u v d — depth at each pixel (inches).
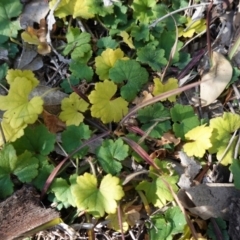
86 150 11.7
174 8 13.7
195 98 12.9
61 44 13.2
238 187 11.4
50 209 10.9
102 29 13.4
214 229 11.7
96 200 10.9
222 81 12.6
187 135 12.0
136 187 11.6
